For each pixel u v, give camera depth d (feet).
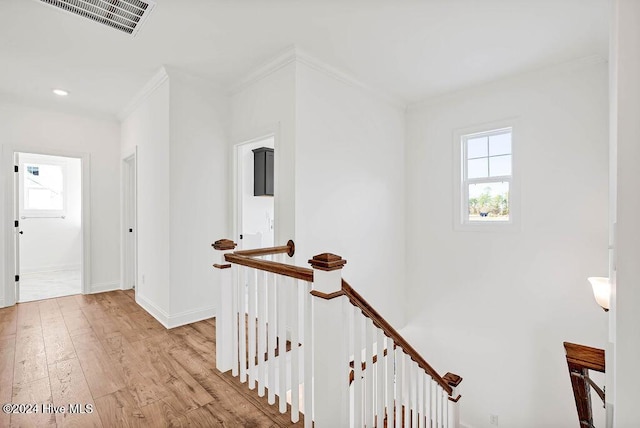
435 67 10.05
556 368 9.95
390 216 12.62
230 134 11.65
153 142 11.25
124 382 6.83
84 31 7.94
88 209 14.21
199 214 10.81
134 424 5.52
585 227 9.46
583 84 9.47
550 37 8.31
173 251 10.13
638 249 1.83
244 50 8.98
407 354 6.24
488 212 11.61
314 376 4.94
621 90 1.87
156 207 11.01
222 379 6.99
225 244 7.26
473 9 7.18
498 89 11.07
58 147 13.47
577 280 9.60
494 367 11.16
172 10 7.16
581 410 4.42
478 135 11.78
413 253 13.26
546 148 10.12
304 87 9.29
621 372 1.87
